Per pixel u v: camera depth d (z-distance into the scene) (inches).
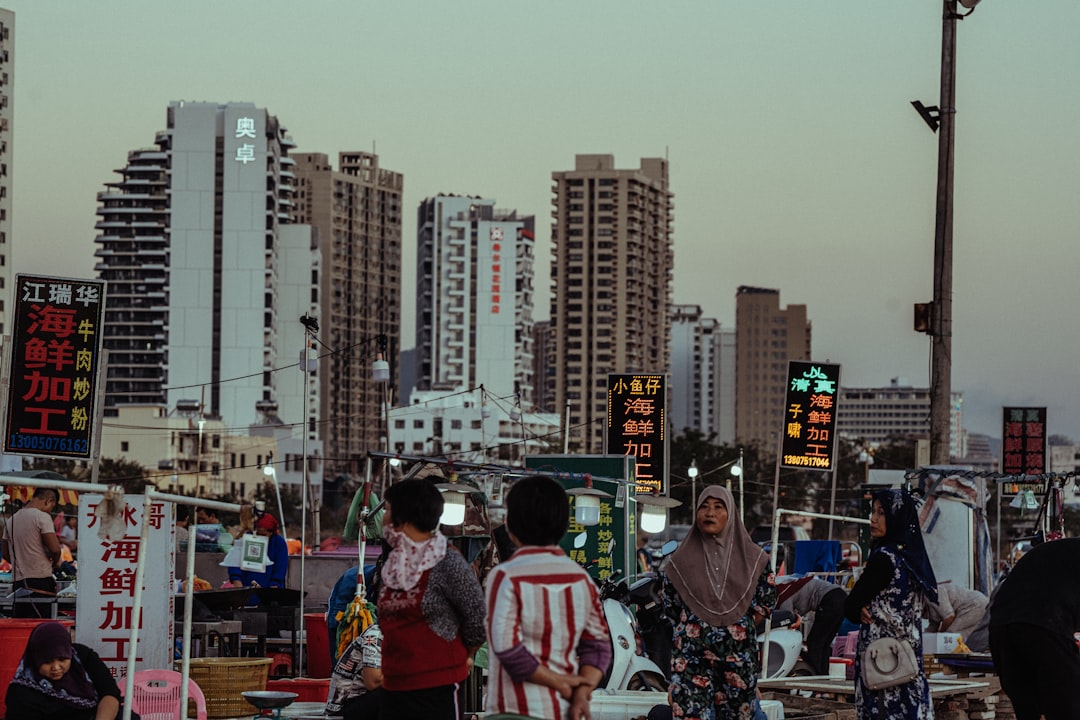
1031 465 1000.9
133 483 4419.3
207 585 674.8
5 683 378.6
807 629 606.5
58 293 535.5
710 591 341.1
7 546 529.7
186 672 339.0
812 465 701.9
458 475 513.0
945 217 756.6
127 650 369.7
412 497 269.3
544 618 235.6
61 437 531.8
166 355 6638.8
